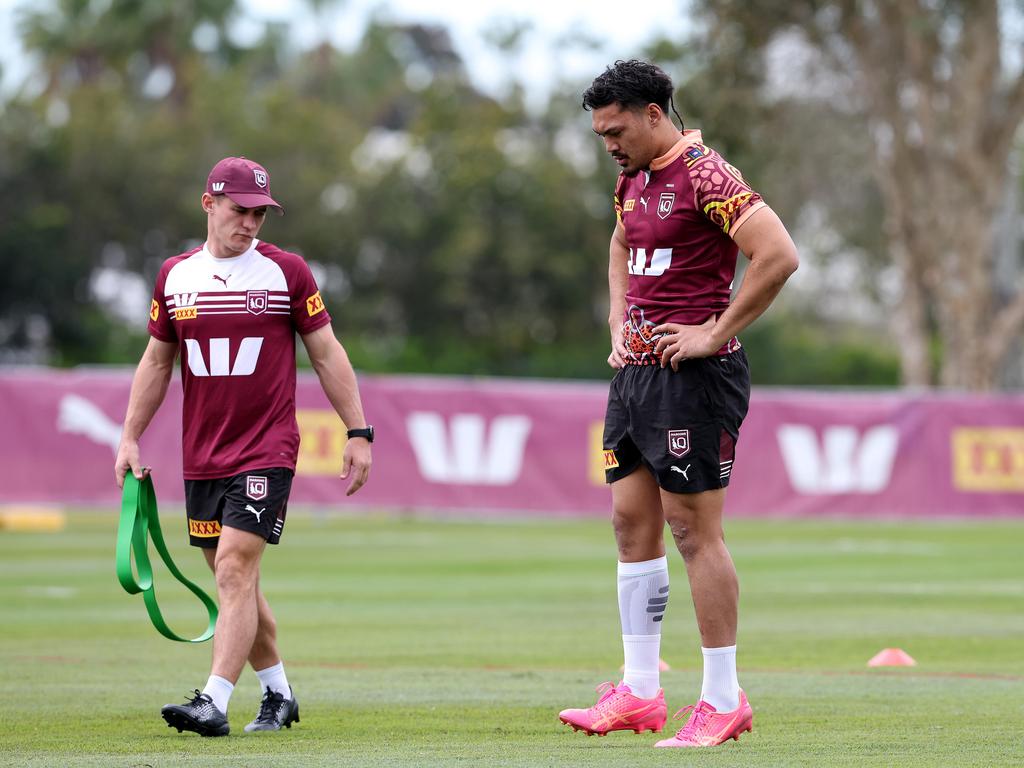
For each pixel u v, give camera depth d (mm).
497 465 88688
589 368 164500
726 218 19781
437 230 182750
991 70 120125
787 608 42844
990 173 122188
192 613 41906
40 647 33531
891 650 30641
